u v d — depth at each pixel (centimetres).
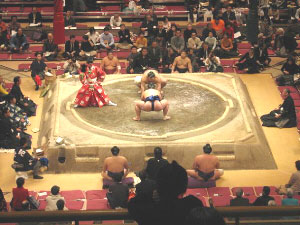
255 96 1571
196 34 1802
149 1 2117
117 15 1941
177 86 1529
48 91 1573
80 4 2052
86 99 1402
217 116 1370
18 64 1775
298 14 1970
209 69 1672
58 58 1788
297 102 1521
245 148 1243
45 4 2123
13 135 1321
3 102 1423
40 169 1216
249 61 1709
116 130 1302
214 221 282
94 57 1794
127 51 1825
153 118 1355
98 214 328
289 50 1805
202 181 1149
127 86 1534
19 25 1886
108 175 1156
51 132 1290
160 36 1806
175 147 1229
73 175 1218
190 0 2034
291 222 369
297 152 1302
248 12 1828
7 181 1200
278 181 1189
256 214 324
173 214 312
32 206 1051
